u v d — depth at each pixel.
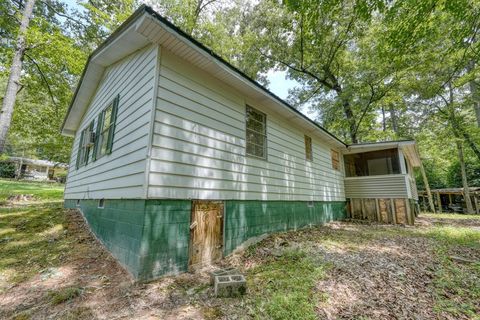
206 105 4.72
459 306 2.69
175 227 3.81
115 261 4.02
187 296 3.03
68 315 2.53
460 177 22.50
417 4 4.74
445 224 9.64
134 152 3.98
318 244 5.52
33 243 4.70
